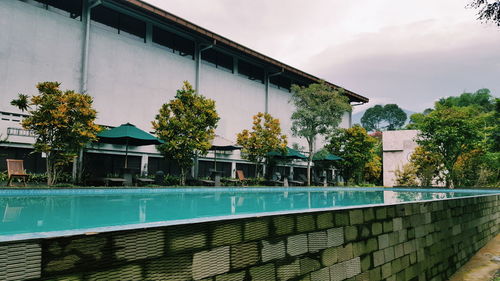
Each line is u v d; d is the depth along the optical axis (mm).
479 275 4629
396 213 3338
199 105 13977
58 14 12789
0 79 11242
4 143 10875
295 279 2070
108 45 14195
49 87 10133
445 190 18531
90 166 13078
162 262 1384
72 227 4477
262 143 17656
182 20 16125
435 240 4199
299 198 11891
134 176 13016
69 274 1111
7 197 8234
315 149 25141
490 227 6949
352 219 2682
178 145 13562
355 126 23953
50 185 10203
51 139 10234
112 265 1225
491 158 20641
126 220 5422
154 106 15680
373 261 2871
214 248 1610
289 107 23906
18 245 1011
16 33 11711
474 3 6055
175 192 12109
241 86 20391
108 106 14023
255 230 1851
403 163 29391
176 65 16844
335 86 25844
